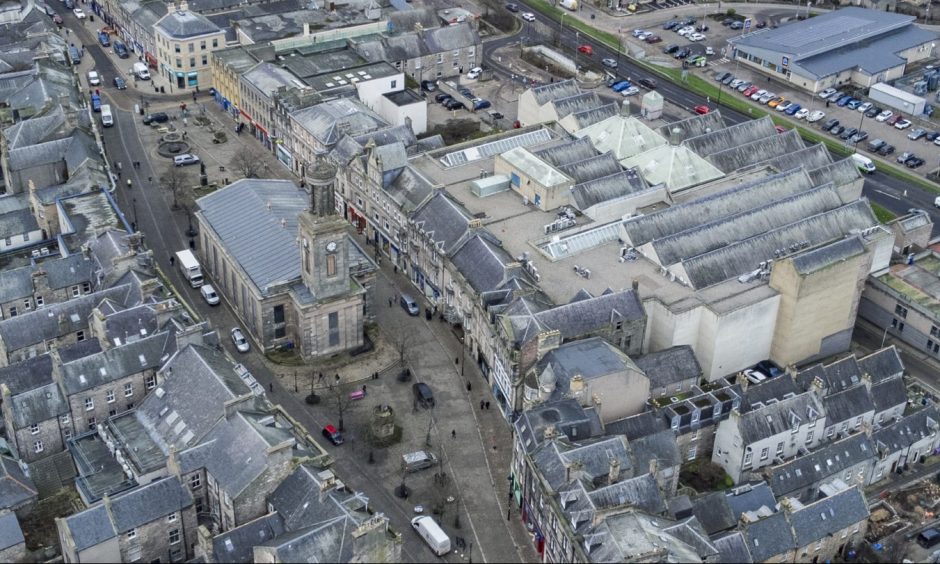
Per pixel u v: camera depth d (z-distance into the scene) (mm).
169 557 173625
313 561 156250
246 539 165375
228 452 174625
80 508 181625
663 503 172125
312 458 175250
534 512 179375
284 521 167875
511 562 178125
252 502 170000
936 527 189250
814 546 177375
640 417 193000
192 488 176375
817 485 191000
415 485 192625
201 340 198250
